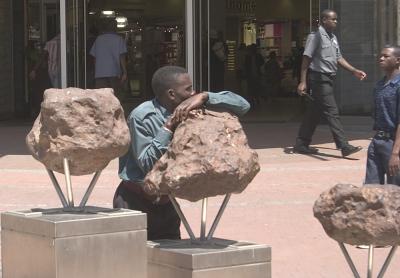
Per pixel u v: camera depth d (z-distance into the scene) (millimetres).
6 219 4480
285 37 25938
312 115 13109
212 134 4188
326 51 12562
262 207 9195
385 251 7316
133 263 4340
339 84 17750
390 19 17219
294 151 13438
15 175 11477
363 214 4125
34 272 4273
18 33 20266
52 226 4121
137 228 4352
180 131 4262
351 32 17734
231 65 24141
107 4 22297
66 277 4148
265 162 12492
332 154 13227
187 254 4152
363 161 12523
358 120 17453
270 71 25578
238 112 4543
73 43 16281
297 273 6617
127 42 22406
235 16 25109
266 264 4324
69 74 16234
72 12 16344
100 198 9625
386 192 4133
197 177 4121
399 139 7168
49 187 10469
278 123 18469
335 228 4219
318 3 18312
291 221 8500
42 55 19172
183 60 17469
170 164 4219
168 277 4270
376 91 7418
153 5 22484
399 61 7301
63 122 4348
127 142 4500
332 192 4254
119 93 16688
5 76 20438
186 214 8656
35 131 4535
